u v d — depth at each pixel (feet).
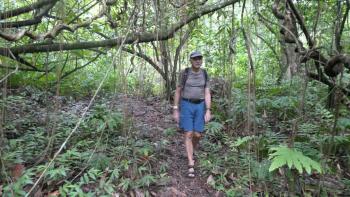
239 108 20.66
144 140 18.42
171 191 14.40
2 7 16.11
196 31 26.89
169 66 30.25
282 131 19.34
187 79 16.58
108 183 13.39
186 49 31.12
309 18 17.80
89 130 17.93
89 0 19.93
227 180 15.62
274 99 22.59
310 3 18.92
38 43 16.06
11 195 11.58
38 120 19.22
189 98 16.60
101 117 18.33
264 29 25.77
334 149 16.29
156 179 15.02
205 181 15.64
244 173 15.58
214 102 24.25
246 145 17.12
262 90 24.64
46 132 17.46
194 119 16.78
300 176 14.58
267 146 16.05
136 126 20.12
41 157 14.29
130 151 16.46
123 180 13.99
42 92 24.29
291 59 16.99
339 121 16.66
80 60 31.09
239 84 26.84
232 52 17.37
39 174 13.37
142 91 27.66
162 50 28.53
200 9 16.94
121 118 17.62
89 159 14.26
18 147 15.47
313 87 22.74
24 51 15.76
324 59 14.10
